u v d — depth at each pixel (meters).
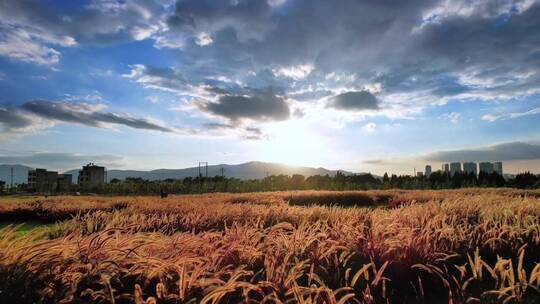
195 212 8.08
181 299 2.40
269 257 3.29
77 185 63.09
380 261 3.54
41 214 13.73
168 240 3.74
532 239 4.50
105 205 15.62
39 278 2.49
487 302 2.76
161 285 2.45
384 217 5.57
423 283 3.34
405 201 17.23
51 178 101.38
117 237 3.51
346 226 4.73
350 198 21.81
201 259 3.12
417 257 3.52
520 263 2.96
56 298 2.30
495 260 3.95
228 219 7.27
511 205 6.91
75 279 2.51
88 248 2.99
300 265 3.01
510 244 4.29
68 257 2.75
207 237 4.07
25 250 2.80
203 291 2.53
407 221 5.70
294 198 21.28
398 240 3.75
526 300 2.82
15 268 2.57
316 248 3.75
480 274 3.15
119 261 2.85
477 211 7.08
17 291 2.37
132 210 10.41
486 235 4.61
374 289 3.10
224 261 3.46
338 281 3.22
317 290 2.52
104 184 55.03
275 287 2.65
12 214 13.97
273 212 7.71
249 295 2.73
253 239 4.00
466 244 4.25
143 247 3.37
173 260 2.96
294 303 2.61
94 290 2.53
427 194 20.67
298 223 6.85
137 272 2.72
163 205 12.59
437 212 6.62
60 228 6.48
